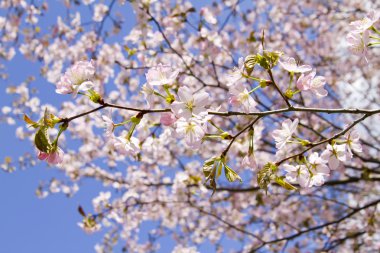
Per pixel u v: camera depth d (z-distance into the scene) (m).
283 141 1.89
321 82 1.80
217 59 5.88
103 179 6.34
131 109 1.71
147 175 6.32
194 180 5.38
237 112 1.76
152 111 1.72
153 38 5.33
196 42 5.48
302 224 6.27
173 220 6.40
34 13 5.83
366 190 6.25
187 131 1.67
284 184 1.79
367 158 5.61
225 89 5.71
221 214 6.39
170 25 5.29
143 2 4.84
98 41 5.90
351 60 6.64
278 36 6.52
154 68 1.70
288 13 6.68
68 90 1.66
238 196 6.26
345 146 1.93
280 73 6.01
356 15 6.37
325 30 6.71
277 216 6.30
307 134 5.57
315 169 1.91
